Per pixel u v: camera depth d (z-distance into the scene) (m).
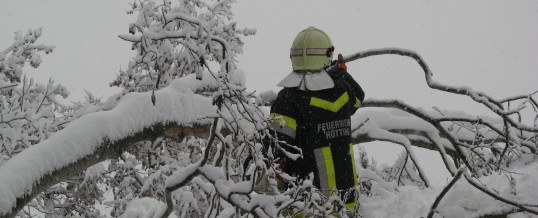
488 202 4.08
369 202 4.60
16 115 6.00
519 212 3.93
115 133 5.03
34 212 6.95
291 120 3.93
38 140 6.05
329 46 4.09
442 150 6.54
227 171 3.96
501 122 7.14
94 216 6.99
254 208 3.67
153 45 6.11
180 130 5.48
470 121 5.98
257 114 3.83
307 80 3.98
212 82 6.04
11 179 4.41
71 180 6.81
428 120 6.19
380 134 6.41
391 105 6.29
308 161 3.92
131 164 6.54
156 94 5.44
